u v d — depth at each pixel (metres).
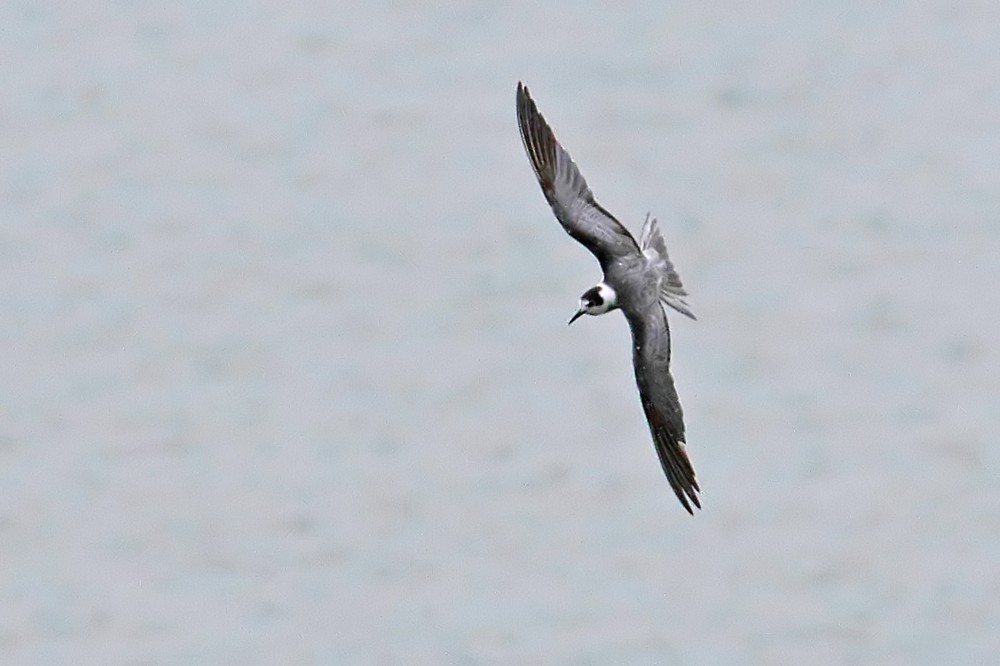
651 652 27.05
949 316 39.22
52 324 40.38
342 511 31.53
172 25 60.00
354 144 50.66
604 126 52.22
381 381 36.81
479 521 31.03
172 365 38.03
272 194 47.72
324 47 57.94
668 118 52.47
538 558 29.80
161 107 54.03
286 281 42.28
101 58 57.66
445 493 32.00
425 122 51.97
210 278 42.66
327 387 36.66
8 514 31.86
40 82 56.19
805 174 48.19
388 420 34.97
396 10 60.34
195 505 31.97
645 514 31.05
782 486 32.16
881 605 28.33
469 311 40.00
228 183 48.50
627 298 11.95
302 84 55.25
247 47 57.97
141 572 29.92
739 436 34.31
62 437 34.84
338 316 40.19
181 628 28.34
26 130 52.84
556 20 59.44
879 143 50.09
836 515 31.08
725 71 55.38
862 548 30.05
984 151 48.88
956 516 30.88
